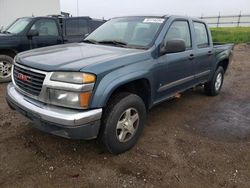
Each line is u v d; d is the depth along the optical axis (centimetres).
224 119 512
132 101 354
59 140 393
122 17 504
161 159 360
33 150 366
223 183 318
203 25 566
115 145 349
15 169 325
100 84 313
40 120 317
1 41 710
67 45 439
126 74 343
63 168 331
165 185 309
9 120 460
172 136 428
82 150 370
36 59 344
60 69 306
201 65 542
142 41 419
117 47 412
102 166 338
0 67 716
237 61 1229
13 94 363
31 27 768
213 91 643
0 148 368
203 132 450
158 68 404
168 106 569
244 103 616
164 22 444
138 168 338
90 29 893
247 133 454
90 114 306
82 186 302
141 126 385
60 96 307
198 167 346
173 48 398
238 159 370
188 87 521
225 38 2041
